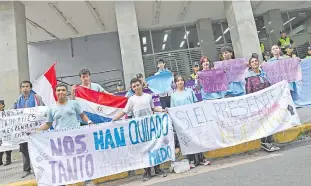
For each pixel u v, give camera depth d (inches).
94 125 160.6
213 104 187.3
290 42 394.6
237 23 431.8
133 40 418.6
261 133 189.2
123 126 165.6
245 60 225.1
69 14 483.8
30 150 147.4
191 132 178.5
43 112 202.8
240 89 221.3
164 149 170.6
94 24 552.1
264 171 139.9
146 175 166.1
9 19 378.6
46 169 147.3
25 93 206.4
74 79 587.5
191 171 169.0
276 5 597.3
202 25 605.0
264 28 635.5
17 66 369.1
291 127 196.7
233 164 169.0
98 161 157.6
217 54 607.8
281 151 181.5
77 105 162.6
